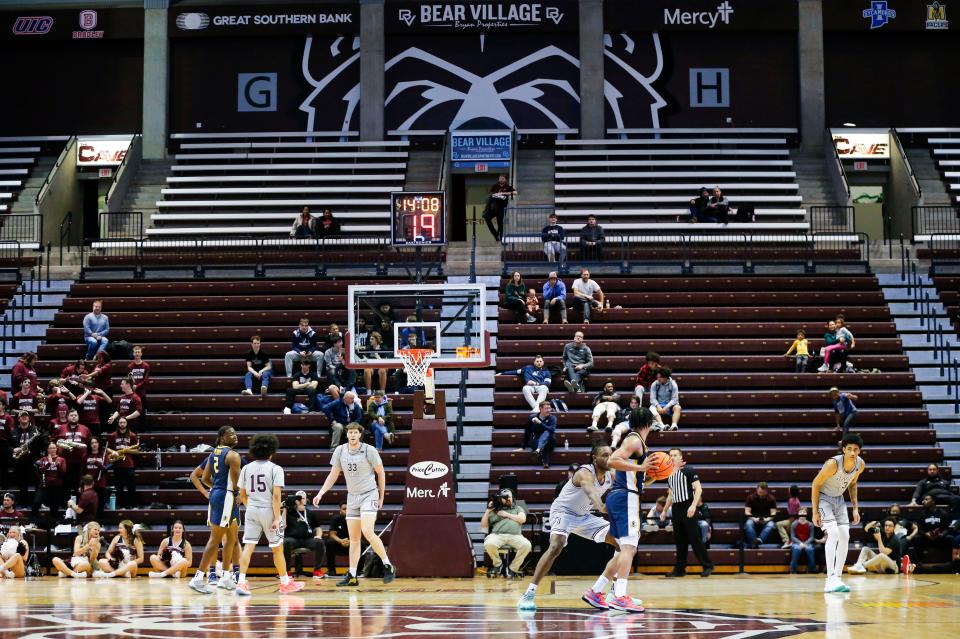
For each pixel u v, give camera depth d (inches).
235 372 834.2
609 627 308.5
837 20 1232.2
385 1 1245.7
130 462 698.2
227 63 1250.0
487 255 1027.3
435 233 801.6
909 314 886.4
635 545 363.9
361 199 1165.7
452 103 1238.9
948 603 405.4
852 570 619.5
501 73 1240.2
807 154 1221.7
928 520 634.2
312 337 813.2
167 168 1225.4
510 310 880.9
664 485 690.8
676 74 1235.2
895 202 1211.2
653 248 1072.2
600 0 1235.2
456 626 312.0
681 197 1149.7
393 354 636.7
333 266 969.5
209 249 1071.0
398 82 1243.2
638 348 840.3
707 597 438.3
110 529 675.4
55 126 1254.9
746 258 1013.2
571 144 1219.2
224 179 1188.5
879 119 1237.7
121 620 334.6
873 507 679.1
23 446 693.3
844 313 884.6
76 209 1242.6
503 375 800.9
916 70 1240.8
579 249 1030.4
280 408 792.3
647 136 1232.2
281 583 472.4
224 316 890.7
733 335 861.8
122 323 892.0
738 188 1162.6
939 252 996.6
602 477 386.6
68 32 1253.1
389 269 974.4
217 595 460.1
